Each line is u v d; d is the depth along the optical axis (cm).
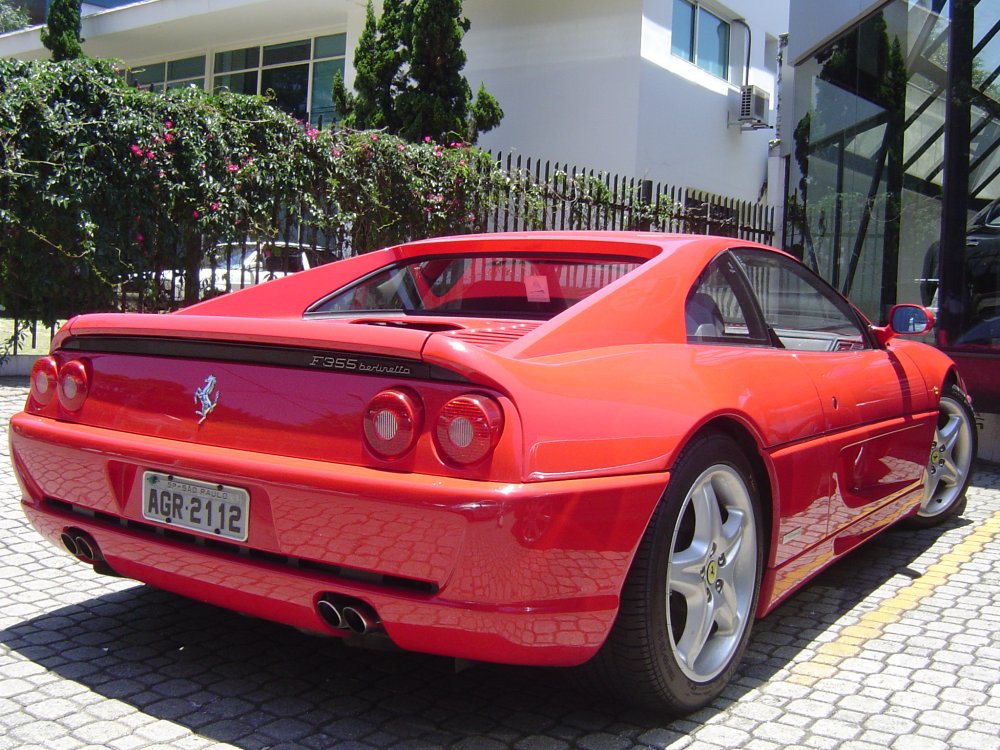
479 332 296
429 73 1294
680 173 1480
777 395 298
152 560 266
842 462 337
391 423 221
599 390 241
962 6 662
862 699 283
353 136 889
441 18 1271
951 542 465
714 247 324
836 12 933
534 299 326
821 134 983
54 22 1844
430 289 353
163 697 271
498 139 1503
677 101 1459
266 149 812
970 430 489
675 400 254
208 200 767
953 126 659
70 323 292
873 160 874
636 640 241
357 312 367
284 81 1833
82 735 246
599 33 1395
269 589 241
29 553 396
